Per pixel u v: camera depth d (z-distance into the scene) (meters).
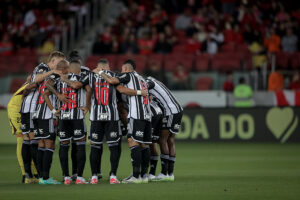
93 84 28.23
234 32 75.06
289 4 84.94
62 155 28.30
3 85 66.25
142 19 81.62
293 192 24.28
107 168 37.12
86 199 22.17
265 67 64.25
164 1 86.19
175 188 25.72
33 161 30.27
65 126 28.33
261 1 83.19
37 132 28.70
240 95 62.72
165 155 30.03
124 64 29.03
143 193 23.94
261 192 24.27
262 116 61.97
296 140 61.41
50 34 78.06
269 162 40.62
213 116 62.75
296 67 67.94
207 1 83.69
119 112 30.84
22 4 86.56
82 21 82.19
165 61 69.25
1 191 24.80
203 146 57.53
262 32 79.00
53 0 85.44
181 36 77.75
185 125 63.50
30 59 69.25
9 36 82.69
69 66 29.11
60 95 28.16
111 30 78.94
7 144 62.16
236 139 62.41
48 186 26.92
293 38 75.38
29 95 30.08
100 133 28.27
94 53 73.06
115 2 88.38
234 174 32.66
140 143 28.47
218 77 65.38
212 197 22.73
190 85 64.75
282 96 63.03
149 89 30.41
